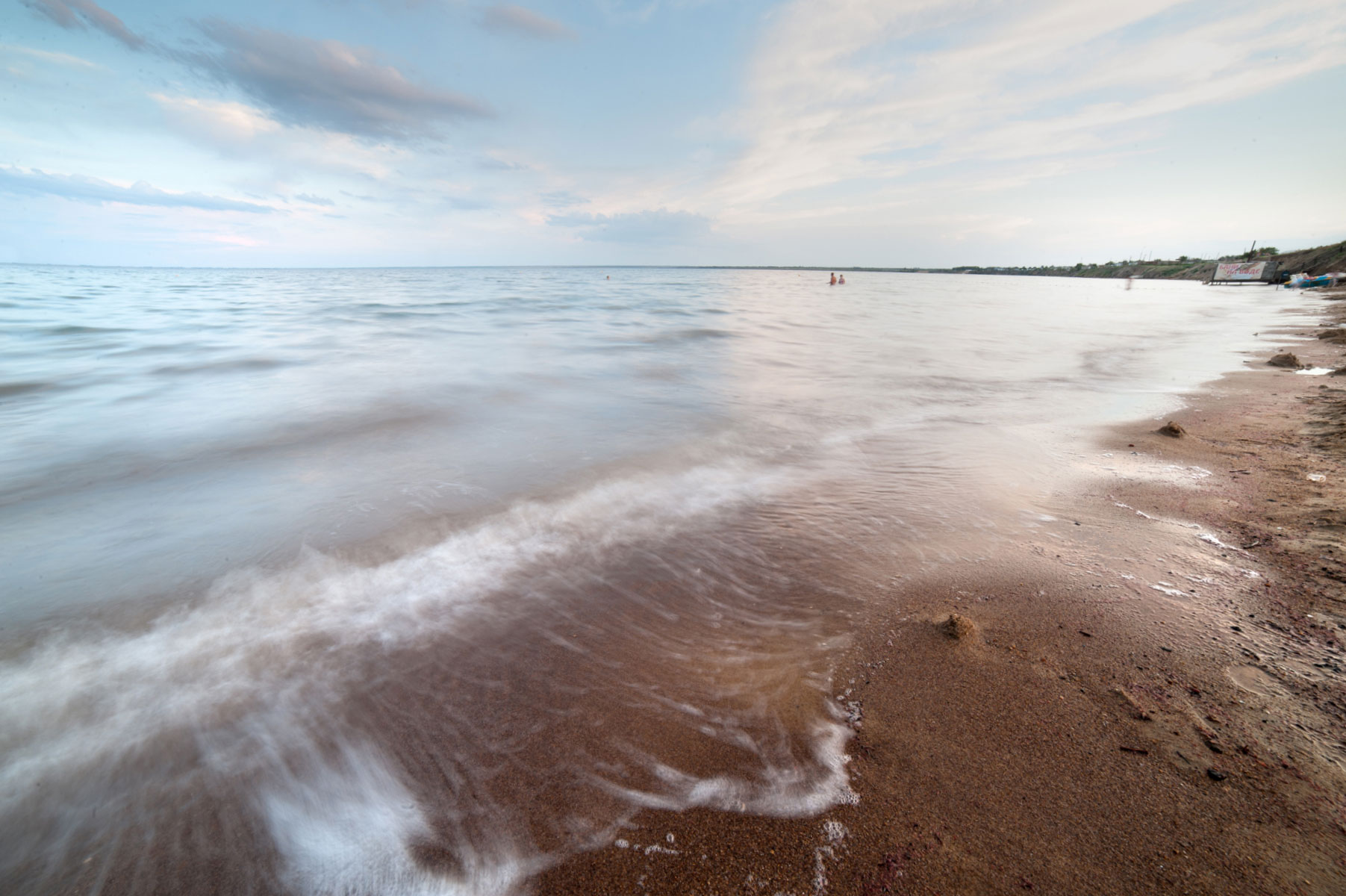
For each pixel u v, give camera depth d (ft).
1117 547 12.70
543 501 15.90
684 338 53.47
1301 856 5.94
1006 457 19.25
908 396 29.09
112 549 13.17
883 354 44.32
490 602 11.09
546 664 9.30
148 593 11.44
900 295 153.48
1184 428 22.08
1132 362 39.88
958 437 21.80
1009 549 12.81
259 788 7.18
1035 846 6.19
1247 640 9.37
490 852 6.31
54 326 56.44
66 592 11.48
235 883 6.09
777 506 15.55
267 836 6.60
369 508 15.38
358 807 6.89
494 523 14.49
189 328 57.77
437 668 9.23
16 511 15.20
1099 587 11.11
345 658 9.50
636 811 6.72
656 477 17.75
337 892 6.00
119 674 9.14
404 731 7.97
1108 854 6.08
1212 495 15.38
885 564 12.30
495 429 23.02
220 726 8.14
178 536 13.79
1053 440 21.11
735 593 11.34
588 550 13.14
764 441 21.49
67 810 6.92
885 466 18.65
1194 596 10.69
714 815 6.64
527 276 343.87
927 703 8.26
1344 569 11.22
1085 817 6.49
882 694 8.48
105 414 24.76
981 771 7.12
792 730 7.84
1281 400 26.45
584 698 8.53
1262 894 5.62
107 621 10.52
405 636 10.07
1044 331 61.87
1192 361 40.16
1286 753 7.18
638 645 9.75
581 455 19.88
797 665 9.18
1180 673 8.66
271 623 10.45
